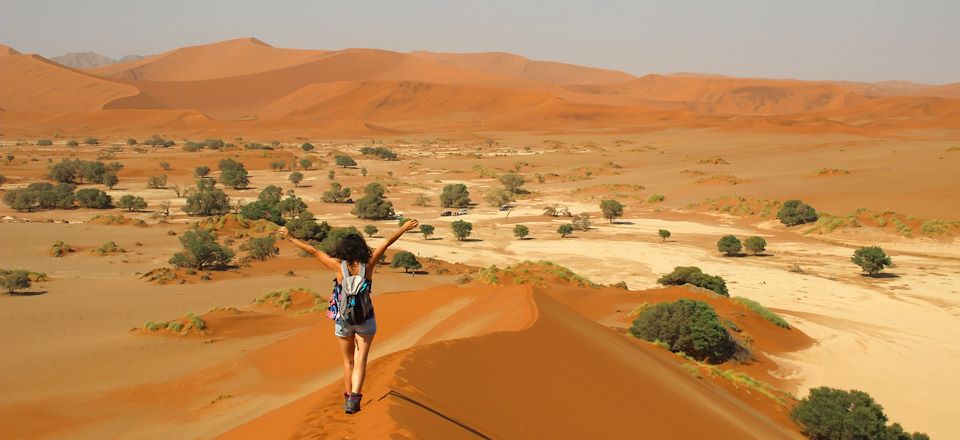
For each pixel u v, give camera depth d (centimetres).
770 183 14138
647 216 12444
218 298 6016
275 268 7675
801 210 10769
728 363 3794
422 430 665
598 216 12450
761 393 2742
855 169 15150
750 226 11181
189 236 8094
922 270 7869
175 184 16262
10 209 12169
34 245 8519
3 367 3538
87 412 2634
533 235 10588
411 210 13250
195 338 4303
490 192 14850
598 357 1551
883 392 3769
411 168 19512
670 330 3756
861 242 9562
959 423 3331
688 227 11181
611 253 9081
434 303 2928
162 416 2481
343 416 698
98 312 5316
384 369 880
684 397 1641
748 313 4947
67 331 4619
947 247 8962
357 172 18825
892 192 11944
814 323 5438
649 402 1395
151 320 5081
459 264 8150
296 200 12369
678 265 8300
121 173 17450
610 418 1149
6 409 2670
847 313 5947
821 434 2464
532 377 1145
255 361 3209
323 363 2642
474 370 1029
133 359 3750
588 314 4541
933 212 10300
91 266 7556
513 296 2178
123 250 8419
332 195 14062
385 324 2873
